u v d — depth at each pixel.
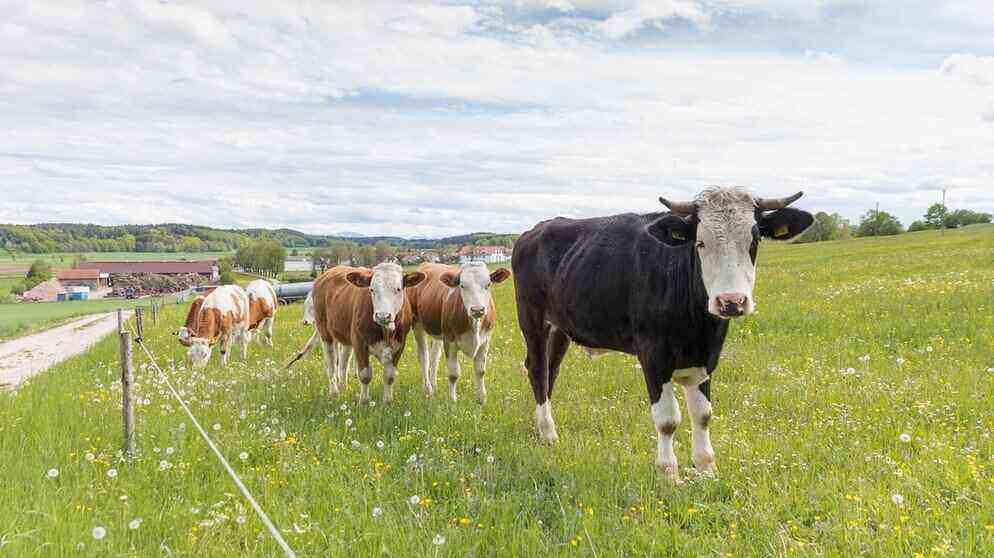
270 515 5.41
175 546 4.91
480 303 9.50
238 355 16.94
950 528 4.72
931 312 15.17
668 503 5.73
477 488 6.04
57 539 4.82
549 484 6.41
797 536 4.84
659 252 6.62
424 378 11.05
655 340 6.56
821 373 10.03
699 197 6.11
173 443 7.35
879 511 5.00
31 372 15.04
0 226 154.62
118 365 14.71
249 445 7.45
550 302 8.27
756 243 5.96
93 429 8.06
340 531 5.10
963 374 9.37
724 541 4.81
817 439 7.05
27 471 6.39
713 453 6.68
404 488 6.19
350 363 13.46
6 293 91.50
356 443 7.28
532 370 8.49
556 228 8.41
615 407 8.99
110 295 88.56
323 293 11.76
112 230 162.38
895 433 7.09
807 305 17.84
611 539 4.95
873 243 74.50
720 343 6.48
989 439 6.61
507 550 4.86
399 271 9.95
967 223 144.88
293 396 10.44
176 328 23.22
